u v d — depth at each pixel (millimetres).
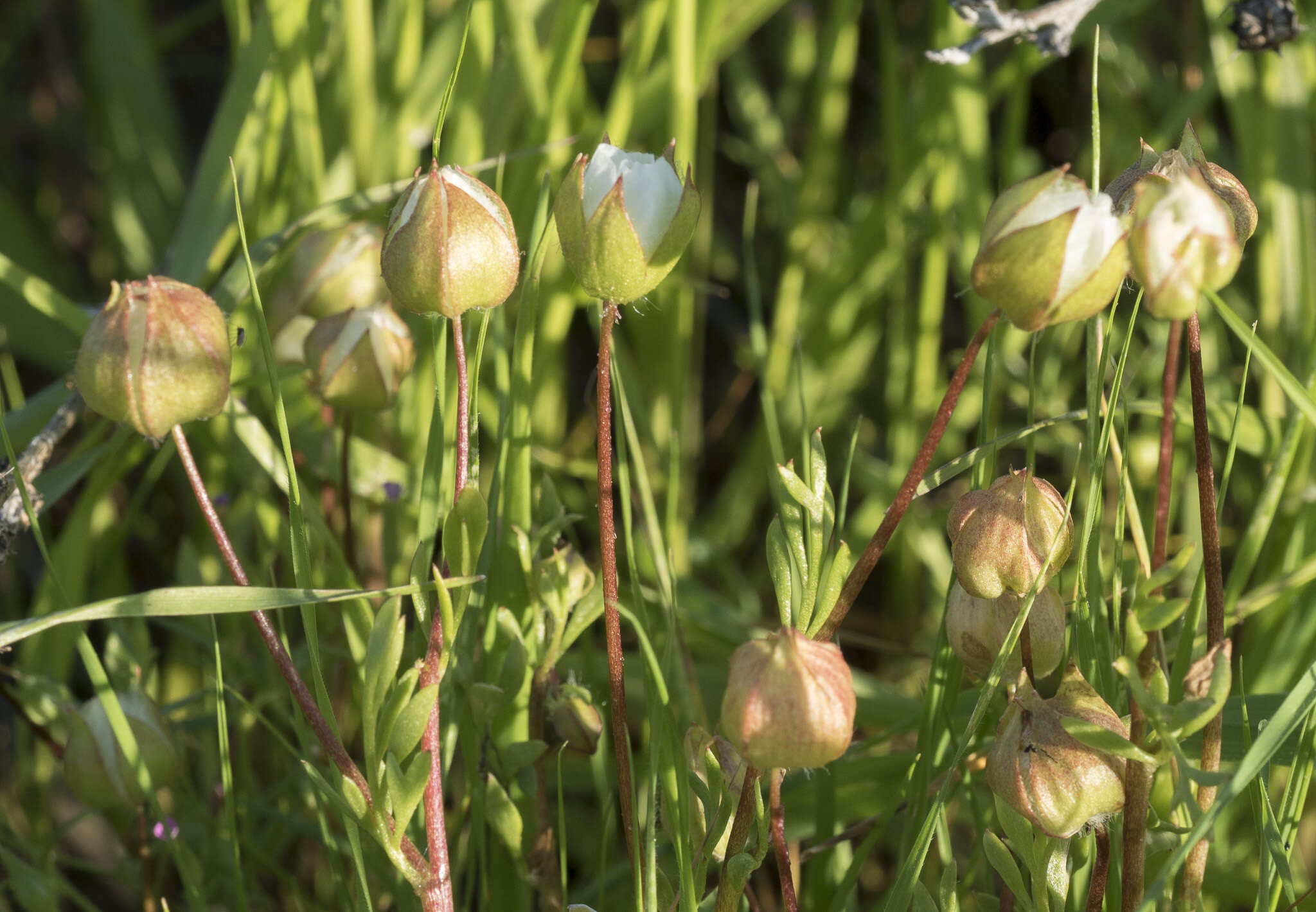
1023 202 278
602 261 285
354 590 289
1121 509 301
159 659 406
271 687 342
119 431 339
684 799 293
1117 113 479
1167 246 275
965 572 289
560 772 305
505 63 407
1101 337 299
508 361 334
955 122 433
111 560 392
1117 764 285
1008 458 457
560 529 316
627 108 389
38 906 322
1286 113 401
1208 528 295
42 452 332
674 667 325
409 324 363
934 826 294
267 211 404
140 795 315
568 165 385
